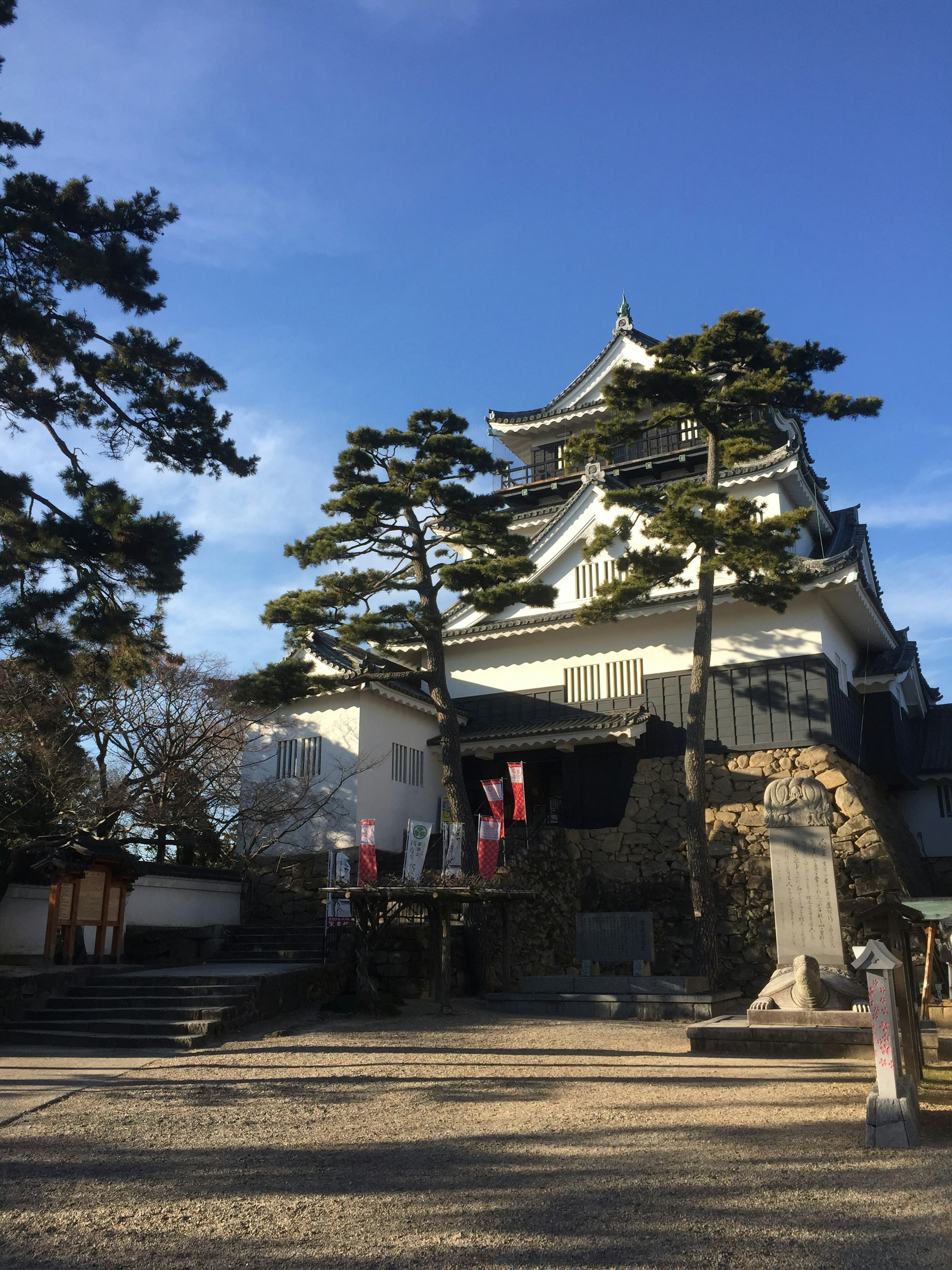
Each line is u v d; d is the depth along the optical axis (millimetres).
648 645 26062
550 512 31656
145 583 13383
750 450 19734
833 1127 7680
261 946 20359
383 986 18719
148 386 13539
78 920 17422
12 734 19734
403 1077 10797
